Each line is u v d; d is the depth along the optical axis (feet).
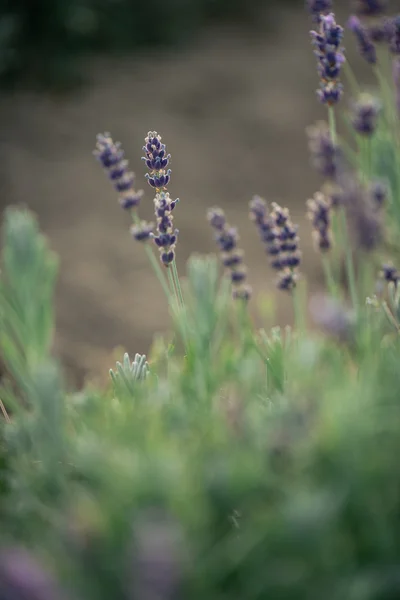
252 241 5.18
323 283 4.65
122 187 3.39
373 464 3.01
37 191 5.74
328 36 3.38
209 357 3.29
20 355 3.18
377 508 3.02
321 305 3.14
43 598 2.94
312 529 2.97
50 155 6.28
